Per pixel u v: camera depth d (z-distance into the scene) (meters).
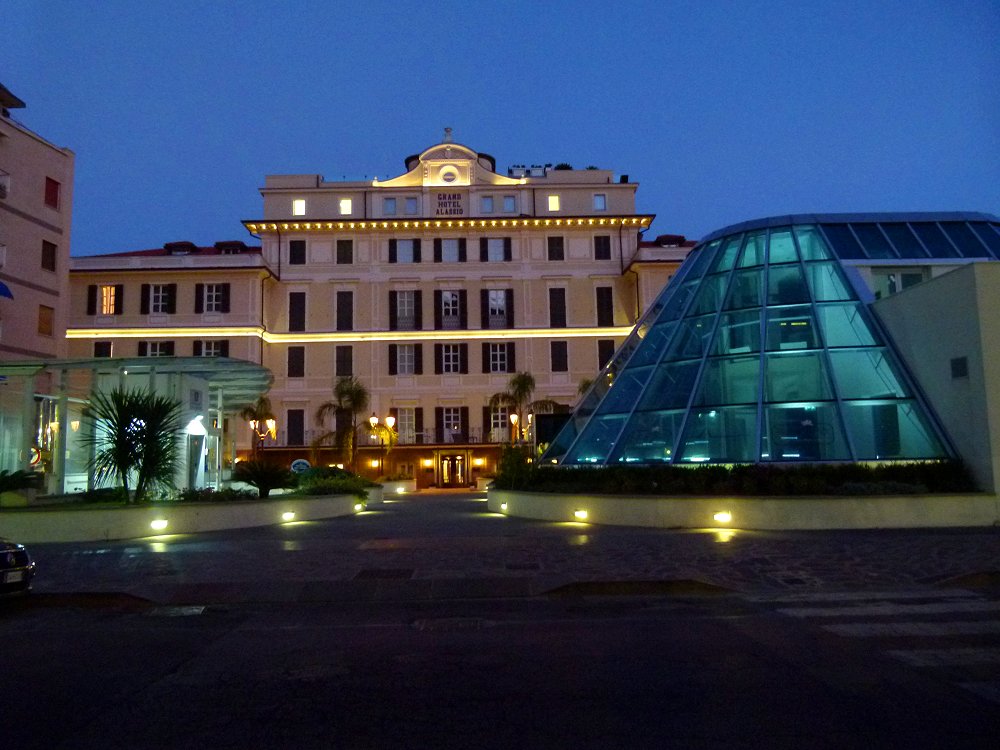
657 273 50.94
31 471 23.08
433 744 5.15
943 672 6.82
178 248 52.38
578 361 52.25
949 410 18.95
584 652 7.70
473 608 10.41
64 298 35.25
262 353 50.47
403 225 52.53
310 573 12.62
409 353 52.12
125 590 11.59
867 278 23.19
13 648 8.20
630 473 20.62
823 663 7.16
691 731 5.35
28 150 33.44
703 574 12.19
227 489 22.73
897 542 14.55
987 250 23.95
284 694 6.35
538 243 53.16
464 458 52.22
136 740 5.30
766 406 20.58
